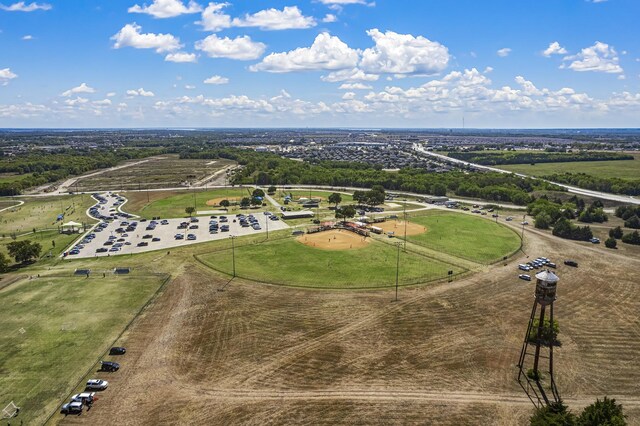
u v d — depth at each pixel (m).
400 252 149.38
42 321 97.50
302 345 87.56
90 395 70.44
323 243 160.62
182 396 72.12
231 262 138.12
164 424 65.88
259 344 88.00
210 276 125.81
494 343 88.75
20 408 69.06
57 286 118.19
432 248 154.38
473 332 93.19
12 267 135.88
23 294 112.69
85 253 150.38
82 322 97.12
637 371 79.81
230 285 118.94
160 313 101.69
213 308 104.44
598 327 95.94
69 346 87.12
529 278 123.62
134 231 180.88
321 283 120.25
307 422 66.12
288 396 72.06
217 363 81.31
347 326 95.44
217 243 160.88
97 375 77.69
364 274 127.31
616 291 115.88
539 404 70.44
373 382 75.81
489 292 114.62
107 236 173.62
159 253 148.62
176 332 92.75
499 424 65.94
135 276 125.75
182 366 80.44
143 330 93.56
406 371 78.94
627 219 199.62
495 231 180.25
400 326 95.62
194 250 152.00
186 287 117.50
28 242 141.12
